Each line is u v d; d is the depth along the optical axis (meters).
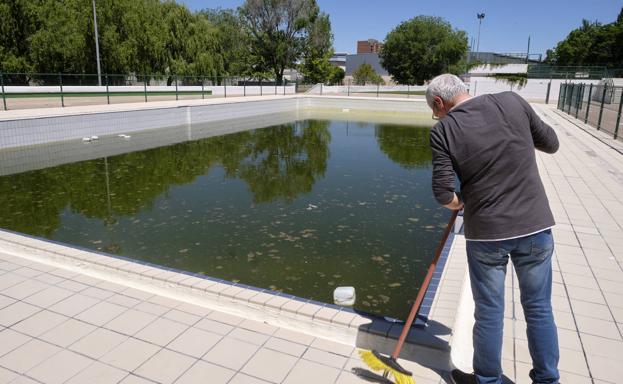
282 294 2.34
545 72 28.55
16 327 2.15
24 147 8.82
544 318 1.56
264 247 4.10
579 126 11.52
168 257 3.85
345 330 2.05
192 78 22.41
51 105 13.43
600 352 1.91
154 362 1.90
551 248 1.53
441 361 1.89
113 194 5.82
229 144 10.23
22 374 1.82
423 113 20.03
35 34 17.86
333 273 3.60
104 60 19.64
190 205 5.38
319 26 34.00
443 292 2.35
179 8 23.78
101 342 2.04
